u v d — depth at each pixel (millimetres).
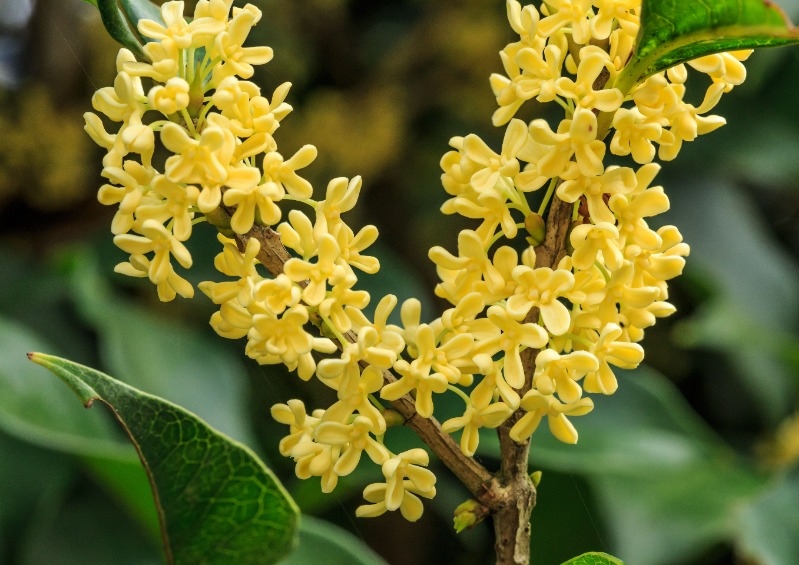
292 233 289
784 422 748
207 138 279
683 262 290
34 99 749
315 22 856
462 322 288
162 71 285
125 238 284
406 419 292
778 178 799
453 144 295
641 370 663
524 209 293
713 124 289
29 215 753
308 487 502
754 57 773
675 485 583
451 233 845
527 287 285
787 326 785
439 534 690
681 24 282
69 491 569
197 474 283
